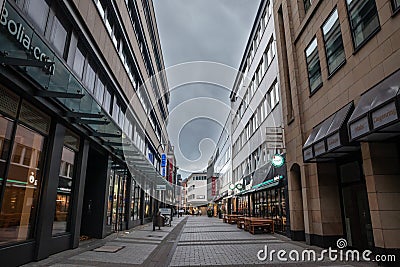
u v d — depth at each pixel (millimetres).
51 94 7008
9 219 6516
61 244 8742
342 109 8969
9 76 5973
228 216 25188
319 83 11125
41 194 7715
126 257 8102
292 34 13844
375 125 6113
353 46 8703
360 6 8375
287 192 13562
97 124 9656
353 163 9703
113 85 13289
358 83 8344
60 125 8547
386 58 7117
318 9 11297
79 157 10273
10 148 6461
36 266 6605
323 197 10531
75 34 9359
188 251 9383
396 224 6867
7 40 5359
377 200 7023
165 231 16922
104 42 11531
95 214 12625
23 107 6949
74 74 8398
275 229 15891
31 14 6945
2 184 6227
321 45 10875
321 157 10055
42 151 7914
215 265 7152
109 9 12516
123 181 17156
